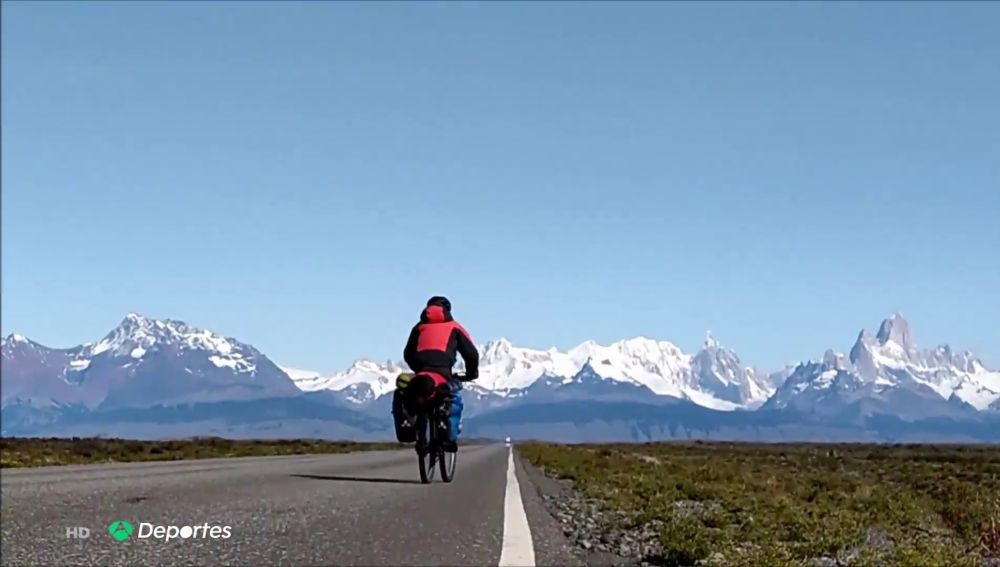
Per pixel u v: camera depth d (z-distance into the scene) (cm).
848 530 1464
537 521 1466
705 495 2302
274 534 1113
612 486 2580
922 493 2609
